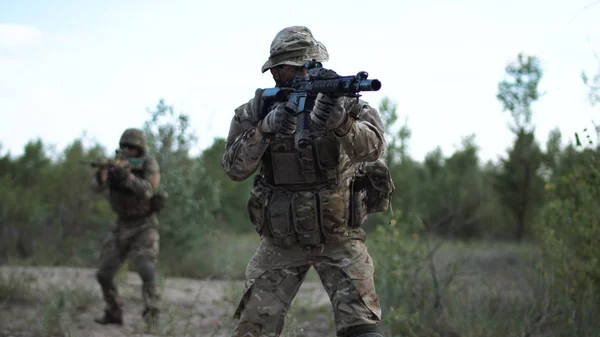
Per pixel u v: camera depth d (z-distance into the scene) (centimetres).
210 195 1160
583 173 575
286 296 326
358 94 269
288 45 323
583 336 462
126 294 805
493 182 1892
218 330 611
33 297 712
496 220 1839
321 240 320
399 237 602
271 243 331
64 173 1455
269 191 329
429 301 559
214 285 926
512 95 1845
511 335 493
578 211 574
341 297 315
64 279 870
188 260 1094
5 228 1342
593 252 538
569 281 535
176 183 1106
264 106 319
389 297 575
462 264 615
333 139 314
